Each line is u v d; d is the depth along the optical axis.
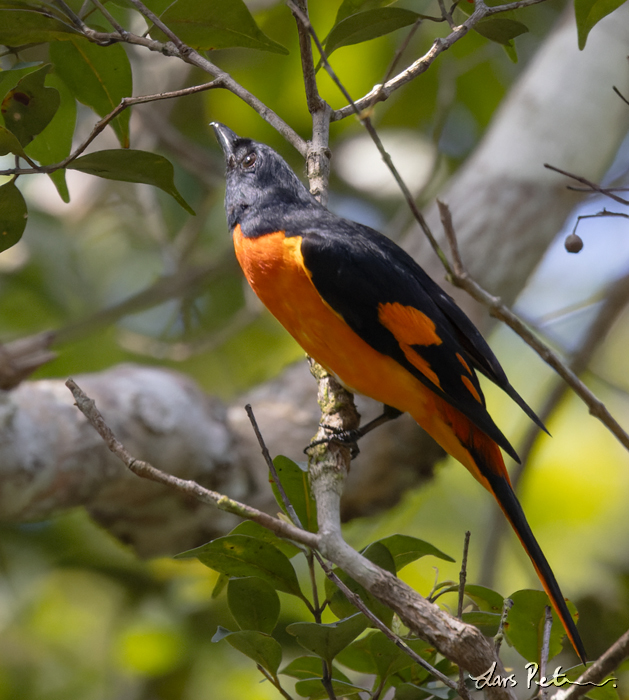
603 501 14.27
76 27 5.77
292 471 6.10
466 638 4.49
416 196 12.10
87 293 14.81
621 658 4.38
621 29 11.06
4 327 14.42
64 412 8.77
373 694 5.66
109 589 12.07
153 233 13.61
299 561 10.88
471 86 14.32
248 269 7.49
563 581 12.41
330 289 7.07
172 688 10.55
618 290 11.46
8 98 5.61
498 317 5.10
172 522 9.84
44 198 14.75
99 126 5.53
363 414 10.09
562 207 10.87
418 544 5.57
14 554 11.39
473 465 7.47
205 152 14.62
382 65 13.55
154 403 9.36
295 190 7.73
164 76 13.79
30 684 11.46
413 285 7.40
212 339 13.33
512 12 6.82
